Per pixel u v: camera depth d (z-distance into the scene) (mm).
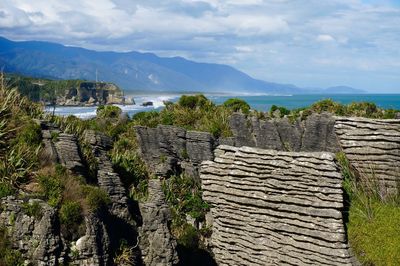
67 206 12414
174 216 20250
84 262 12312
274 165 12172
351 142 12836
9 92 17516
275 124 28188
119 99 109000
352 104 32375
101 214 13250
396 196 12008
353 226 11578
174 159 24844
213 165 13359
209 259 19422
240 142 28219
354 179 12359
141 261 14688
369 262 11023
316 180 11523
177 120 30969
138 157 24828
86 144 17469
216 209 13227
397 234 11172
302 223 11602
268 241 12148
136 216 15578
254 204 12406
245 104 34594
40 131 15094
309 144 26734
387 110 31438
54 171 13789
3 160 13695
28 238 11852
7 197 12312
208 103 34188
